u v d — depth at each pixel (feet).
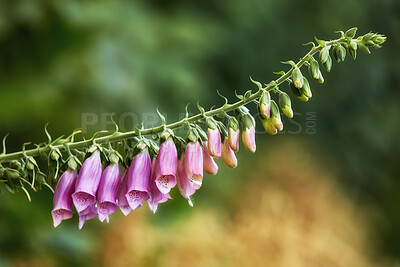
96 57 25.94
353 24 43.55
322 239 28.50
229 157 10.30
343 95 43.83
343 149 43.93
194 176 9.95
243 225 28.04
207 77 36.58
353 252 30.45
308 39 41.73
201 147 9.92
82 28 25.14
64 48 25.18
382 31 46.14
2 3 24.16
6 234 21.01
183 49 32.78
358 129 44.47
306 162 31.94
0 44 24.27
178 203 26.66
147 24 30.66
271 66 40.73
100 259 23.54
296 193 29.66
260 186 30.12
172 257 24.93
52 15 24.56
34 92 23.95
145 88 28.60
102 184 9.75
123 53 27.81
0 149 22.82
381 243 41.22
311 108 41.68
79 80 25.34
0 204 20.83
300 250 27.71
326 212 29.60
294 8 41.57
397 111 46.42
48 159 10.02
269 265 27.09
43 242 21.42
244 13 39.06
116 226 24.21
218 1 38.63
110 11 27.63
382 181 45.44
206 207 29.17
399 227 43.21
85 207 9.65
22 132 23.31
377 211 41.93
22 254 21.24
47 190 22.12
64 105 24.49
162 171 9.59
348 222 31.30
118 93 26.17
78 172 10.07
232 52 39.32
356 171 44.04
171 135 9.85
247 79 39.88
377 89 45.68
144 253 24.16
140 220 24.77
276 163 30.89
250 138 10.01
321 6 41.91
